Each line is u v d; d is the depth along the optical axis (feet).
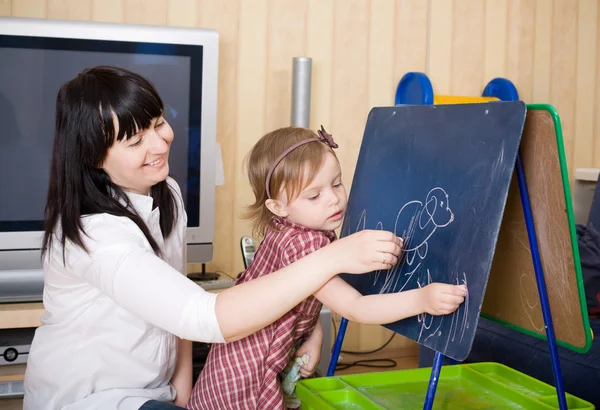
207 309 4.31
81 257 4.60
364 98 10.60
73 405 4.81
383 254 4.28
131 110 4.61
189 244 8.47
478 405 4.88
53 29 7.72
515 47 11.38
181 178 8.36
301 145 4.92
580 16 11.69
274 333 4.95
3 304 7.68
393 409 4.77
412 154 4.95
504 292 4.90
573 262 4.26
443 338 4.20
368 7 10.52
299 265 4.34
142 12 9.44
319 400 4.81
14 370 7.52
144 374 4.98
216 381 5.09
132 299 4.40
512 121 4.10
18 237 7.79
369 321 4.46
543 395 5.08
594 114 11.94
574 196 11.64
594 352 6.47
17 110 7.70
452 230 4.34
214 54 8.28
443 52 10.98
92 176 4.82
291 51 10.18
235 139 10.01
